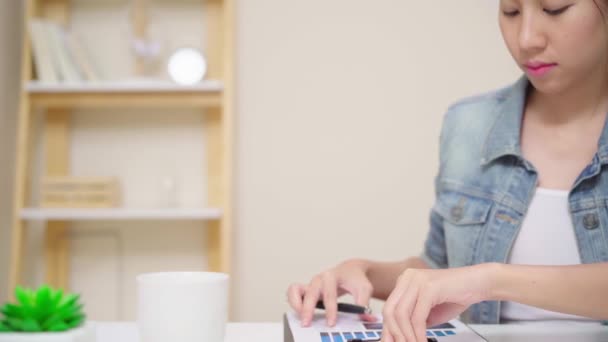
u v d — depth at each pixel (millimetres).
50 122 2301
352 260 1054
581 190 993
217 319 613
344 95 2305
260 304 2289
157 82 2092
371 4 2307
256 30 2320
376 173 2295
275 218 2299
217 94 2135
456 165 1193
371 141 2297
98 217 2057
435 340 725
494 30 2281
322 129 2305
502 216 1080
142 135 2328
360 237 2291
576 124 1036
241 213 2301
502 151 1088
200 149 2324
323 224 2299
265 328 860
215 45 2291
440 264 1231
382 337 707
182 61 2150
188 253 2303
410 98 2297
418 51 2297
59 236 2285
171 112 2330
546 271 746
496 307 1021
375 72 2303
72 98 2137
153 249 2307
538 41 871
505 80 2279
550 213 1034
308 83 2311
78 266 2309
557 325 854
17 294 580
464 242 1143
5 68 2217
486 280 729
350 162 2297
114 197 2170
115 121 2328
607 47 899
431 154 2287
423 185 2285
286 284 2295
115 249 2311
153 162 2322
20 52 2340
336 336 750
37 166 2330
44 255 2305
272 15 2322
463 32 2289
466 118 1211
